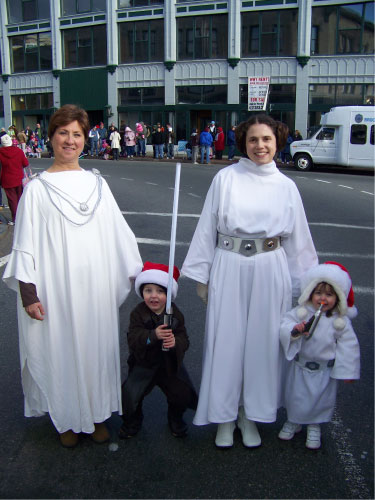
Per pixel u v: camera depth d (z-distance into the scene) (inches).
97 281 113.9
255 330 116.1
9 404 137.9
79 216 111.7
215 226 118.0
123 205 461.7
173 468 112.3
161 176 672.4
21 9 1244.5
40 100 1263.5
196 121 1109.1
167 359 116.3
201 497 103.3
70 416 115.6
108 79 1155.3
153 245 311.6
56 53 1205.1
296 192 117.6
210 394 117.0
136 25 1111.6
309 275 115.4
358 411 135.0
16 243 110.1
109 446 120.2
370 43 972.6
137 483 107.3
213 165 848.3
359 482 108.0
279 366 119.0
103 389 117.1
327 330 113.7
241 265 114.4
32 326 113.5
